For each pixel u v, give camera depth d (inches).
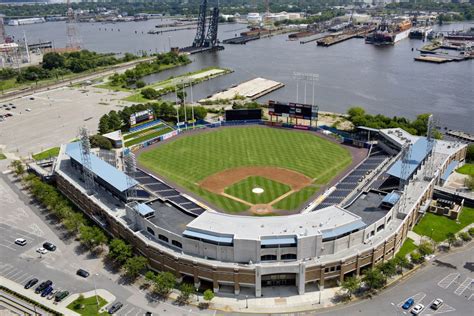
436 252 5295.3
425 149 6855.3
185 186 7076.8
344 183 6943.9
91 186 6235.2
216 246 4653.1
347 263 4690.0
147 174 7480.3
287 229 4749.0
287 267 4547.2
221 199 6619.1
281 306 4485.7
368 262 4864.7
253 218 4982.8
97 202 5969.5
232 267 4554.6
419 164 6510.8
